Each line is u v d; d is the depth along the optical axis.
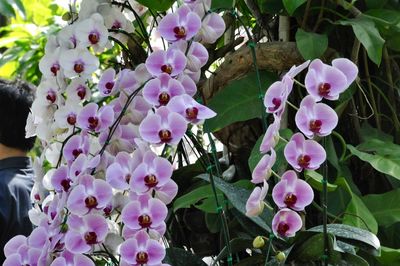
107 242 2.01
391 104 2.41
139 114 2.07
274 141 1.85
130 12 2.40
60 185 2.07
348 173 2.29
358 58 2.41
